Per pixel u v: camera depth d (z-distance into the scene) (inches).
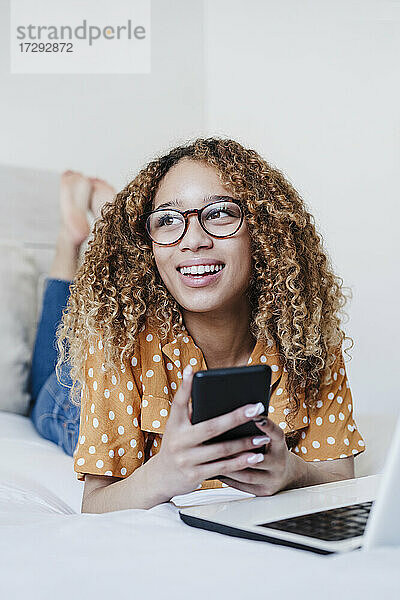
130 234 48.9
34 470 61.9
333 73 106.3
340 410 51.1
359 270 103.0
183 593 22.0
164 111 118.6
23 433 79.3
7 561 26.2
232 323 48.6
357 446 51.0
